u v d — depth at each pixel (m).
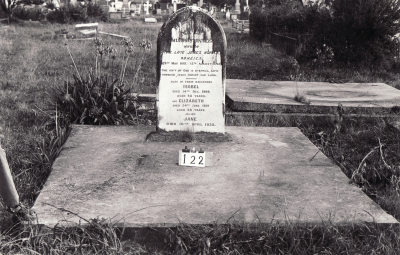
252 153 4.68
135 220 3.24
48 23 24.06
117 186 3.83
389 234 3.27
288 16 14.97
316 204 3.57
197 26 4.87
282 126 6.29
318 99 6.82
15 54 12.74
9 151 5.06
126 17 30.03
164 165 4.32
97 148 4.77
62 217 3.27
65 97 6.21
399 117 6.27
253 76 10.30
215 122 5.04
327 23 11.46
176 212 3.38
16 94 8.01
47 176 4.35
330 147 5.47
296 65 10.81
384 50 10.90
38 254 2.91
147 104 7.17
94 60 11.74
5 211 3.57
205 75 4.97
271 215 3.37
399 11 10.83
